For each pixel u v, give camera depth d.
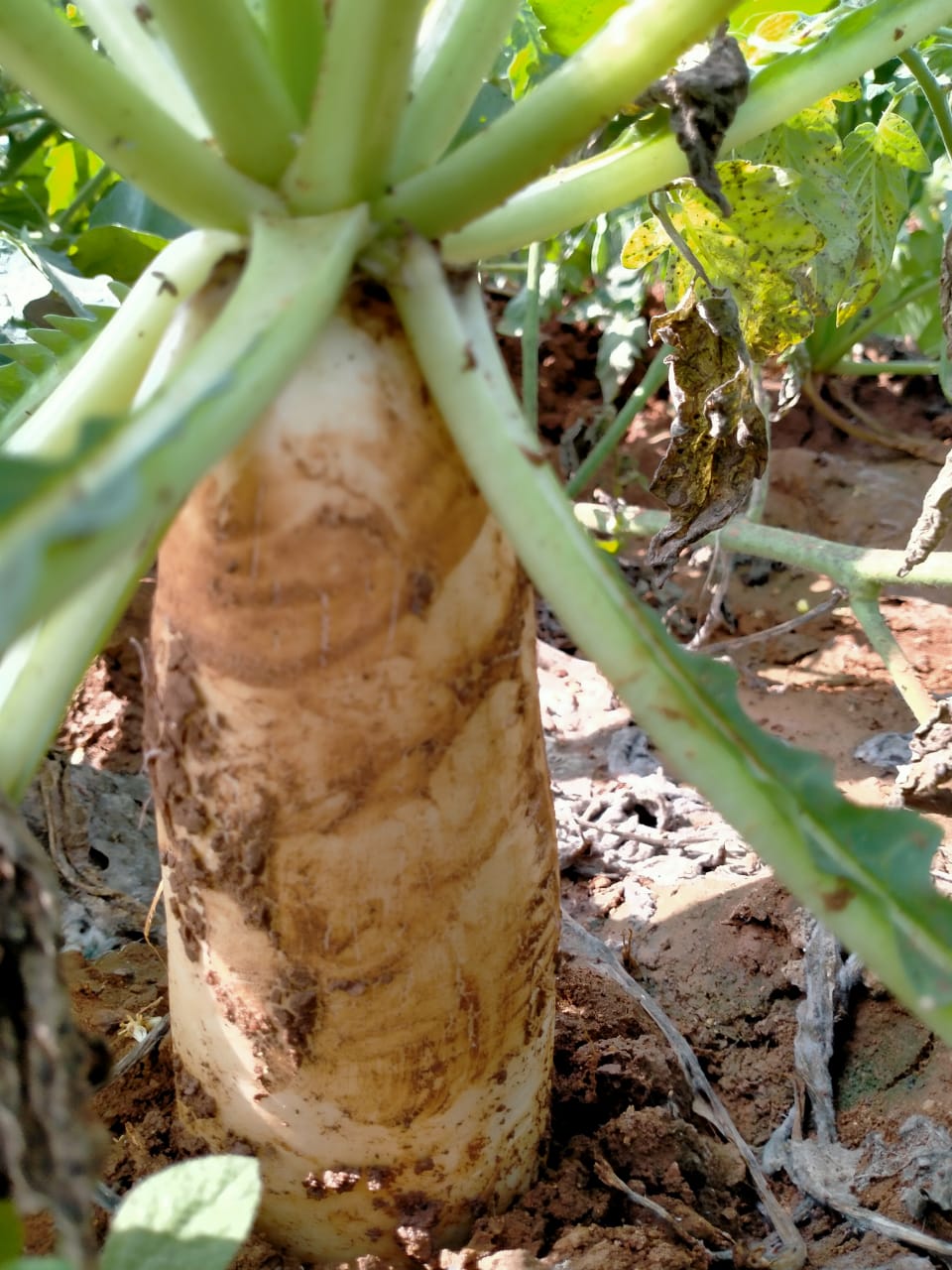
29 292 0.44
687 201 0.35
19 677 0.21
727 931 0.41
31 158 0.69
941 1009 0.19
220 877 0.25
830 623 0.64
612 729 0.53
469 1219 0.30
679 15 0.21
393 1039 0.26
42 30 0.20
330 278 0.20
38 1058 0.17
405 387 0.22
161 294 0.23
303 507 0.22
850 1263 0.30
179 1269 0.21
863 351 0.89
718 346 0.35
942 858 0.43
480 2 0.24
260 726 0.24
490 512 0.24
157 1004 0.36
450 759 0.24
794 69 0.27
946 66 0.56
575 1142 0.32
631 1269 0.28
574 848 0.45
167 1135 0.32
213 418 0.17
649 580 0.67
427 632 0.23
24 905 0.18
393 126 0.22
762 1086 0.36
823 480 0.73
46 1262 0.17
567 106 0.22
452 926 0.26
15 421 0.29
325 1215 0.29
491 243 0.25
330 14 0.24
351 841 0.24
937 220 0.69
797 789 0.21
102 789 0.45
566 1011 0.37
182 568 0.23
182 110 0.25
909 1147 0.33
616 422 0.65
